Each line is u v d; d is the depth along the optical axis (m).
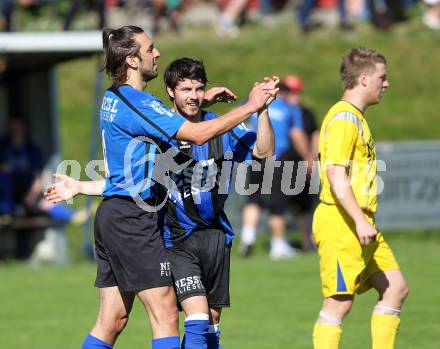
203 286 19.55
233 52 68.31
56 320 29.92
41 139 47.12
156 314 18.38
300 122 43.41
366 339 26.23
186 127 17.89
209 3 77.94
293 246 47.91
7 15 53.22
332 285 20.19
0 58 41.56
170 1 70.94
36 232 45.94
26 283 37.31
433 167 47.28
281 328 27.98
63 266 42.97
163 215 19.56
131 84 18.70
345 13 72.00
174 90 19.64
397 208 47.03
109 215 18.48
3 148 45.62
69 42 42.19
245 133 20.11
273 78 18.16
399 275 20.58
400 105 64.19
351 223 20.12
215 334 20.17
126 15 74.06
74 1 47.69
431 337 26.06
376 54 20.62
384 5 73.44
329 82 65.12
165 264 18.48
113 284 19.09
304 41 70.44
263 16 75.38
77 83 66.56
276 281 36.28
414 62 68.62
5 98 46.78
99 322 19.22
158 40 70.12
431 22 73.25
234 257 44.38
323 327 20.34
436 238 49.28
